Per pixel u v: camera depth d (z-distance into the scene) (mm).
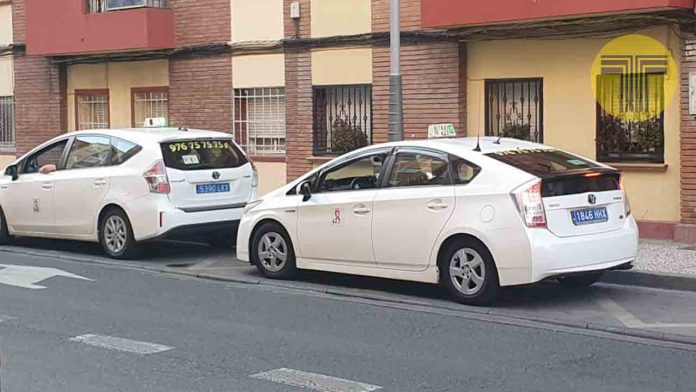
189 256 12375
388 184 9398
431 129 10398
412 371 6574
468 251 8750
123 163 11945
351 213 9562
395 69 12344
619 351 7184
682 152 12102
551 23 12961
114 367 6738
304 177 10203
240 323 8227
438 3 13352
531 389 6121
